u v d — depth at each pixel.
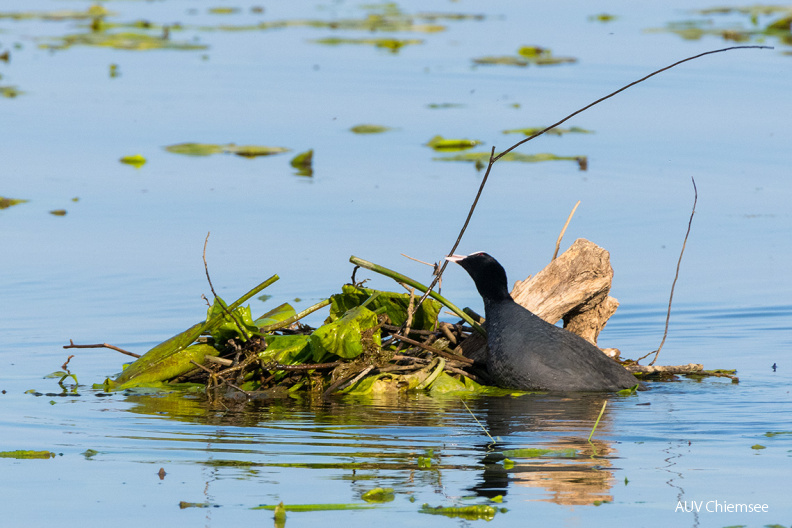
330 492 11.72
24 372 17.88
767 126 38.75
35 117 40.75
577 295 18.45
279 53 57.59
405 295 18.14
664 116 40.97
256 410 15.69
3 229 27.03
